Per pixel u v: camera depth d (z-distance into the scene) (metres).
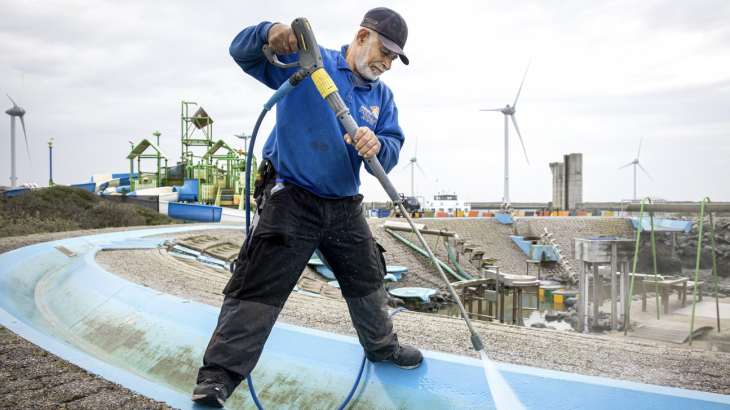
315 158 2.36
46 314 6.43
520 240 32.97
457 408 2.74
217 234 21.59
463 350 3.88
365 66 2.52
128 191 50.41
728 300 12.26
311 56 2.22
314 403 3.12
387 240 26.89
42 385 2.73
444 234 24.20
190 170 50.03
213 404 2.25
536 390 2.71
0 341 3.60
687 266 24.64
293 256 2.35
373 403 2.97
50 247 11.48
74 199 28.73
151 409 2.40
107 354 4.45
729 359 3.67
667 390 2.50
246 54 2.43
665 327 8.88
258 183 2.50
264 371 3.44
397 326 4.67
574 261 30.81
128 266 9.11
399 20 2.50
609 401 2.54
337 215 2.47
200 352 3.86
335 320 5.13
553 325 15.22
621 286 11.17
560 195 61.25
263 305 2.33
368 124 2.57
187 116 49.44
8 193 31.03
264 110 2.46
